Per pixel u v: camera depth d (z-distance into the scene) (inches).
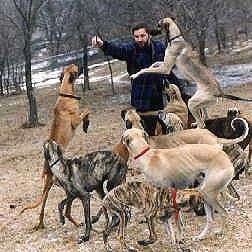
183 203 201.2
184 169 198.4
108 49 242.1
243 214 230.7
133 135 205.2
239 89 730.2
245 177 289.7
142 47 241.3
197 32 741.3
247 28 1188.5
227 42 1179.9
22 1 667.4
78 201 274.8
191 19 679.1
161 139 226.2
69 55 1263.5
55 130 252.2
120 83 948.6
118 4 732.7
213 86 234.5
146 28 240.4
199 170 198.8
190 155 199.3
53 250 212.8
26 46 656.4
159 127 249.8
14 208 276.7
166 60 232.1
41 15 991.6
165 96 255.8
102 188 218.7
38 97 925.8
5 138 593.6
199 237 206.4
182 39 233.6
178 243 196.9
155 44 243.4
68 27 929.5
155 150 203.3
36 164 405.4
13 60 1103.6
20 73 1155.3
